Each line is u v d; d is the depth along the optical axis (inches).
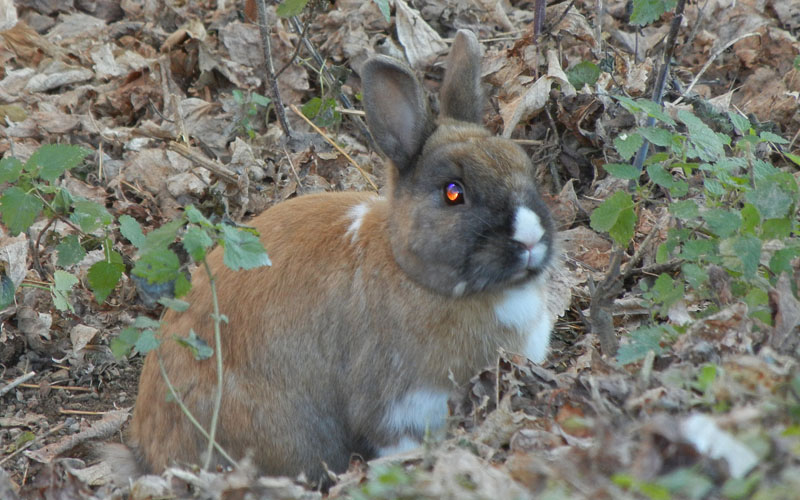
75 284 500.7
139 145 605.6
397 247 379.6
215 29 694.5
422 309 379.6
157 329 402.9
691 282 362.0
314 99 601.6
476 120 419.8
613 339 421.7
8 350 497.0
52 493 344.8
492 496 251.8
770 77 616.1
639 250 412.8
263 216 421.1
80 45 697.0
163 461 390.6
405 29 656.4
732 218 347.9
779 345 325.1
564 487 247.0
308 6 645.3
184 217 384.5
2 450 442.0
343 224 399.9
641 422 277.3
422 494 251.8
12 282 460.8
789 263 348.2
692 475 226.8
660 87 465.7
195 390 383.2
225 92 653.3
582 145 565.9
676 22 444.5
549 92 564.4
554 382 358.9
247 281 392.5
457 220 361.1
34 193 434.6
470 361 387.5
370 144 601.3
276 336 386.9
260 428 386.9
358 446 406.6
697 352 322.3
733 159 392.2
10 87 649.6
